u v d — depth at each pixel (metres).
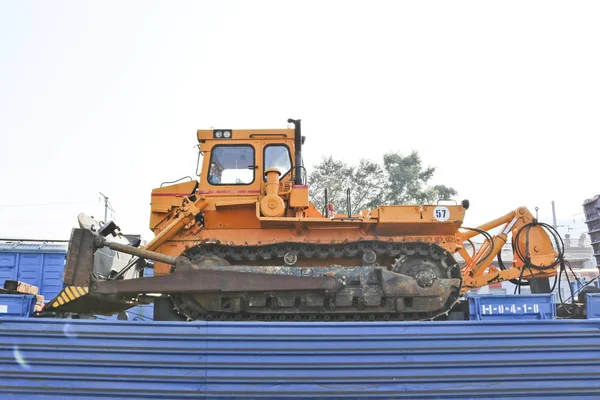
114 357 6.19
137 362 6.16
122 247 7.84
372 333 6.28
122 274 8.90
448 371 6.22
